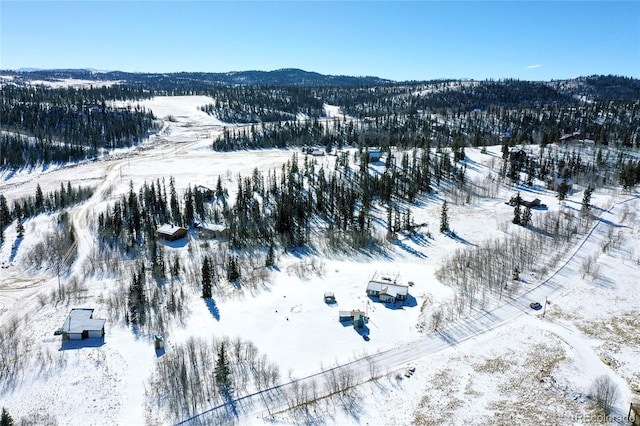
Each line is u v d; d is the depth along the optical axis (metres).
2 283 113.81
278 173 199.25
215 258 126.00
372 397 67.62
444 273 110.12
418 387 69.31
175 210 152.88
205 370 73.56
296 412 64.94
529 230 136.38
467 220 149.50
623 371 70.94
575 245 122.88
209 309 95.81
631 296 94.56
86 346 82.50
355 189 178.50
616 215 144.25
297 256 129.00
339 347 80.19
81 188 183.75
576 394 66.06
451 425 61.22
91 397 68.75
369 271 114.00
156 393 69.38
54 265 122.81
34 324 91.50
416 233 141.75
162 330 87.44
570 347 77.25
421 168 191.25
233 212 155.38
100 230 141.25
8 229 145.38
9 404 67.50
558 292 97.88
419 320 88.31
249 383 70.94
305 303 96.19
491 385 69.06
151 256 125.56
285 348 80.06
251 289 104.94
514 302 94.00
